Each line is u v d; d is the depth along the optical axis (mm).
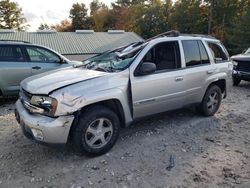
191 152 4480
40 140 3840
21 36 27781
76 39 28969
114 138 4352
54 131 3752
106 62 4938
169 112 5266
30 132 3971
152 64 4570
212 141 4918
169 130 5312
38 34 29219
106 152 4348
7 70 7188
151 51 4855
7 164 4070
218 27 41094
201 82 5590
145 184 3609
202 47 5750
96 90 4043
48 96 3828
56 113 3773
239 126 5691
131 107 4535
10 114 6426
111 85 4215
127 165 4043
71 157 4238
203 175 3822
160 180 3697
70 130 3973
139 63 4602
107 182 3646
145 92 4637
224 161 4211
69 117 3809
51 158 4215
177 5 43344
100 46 27328
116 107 4418
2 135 5086
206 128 5496
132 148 4543
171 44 5188
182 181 3682
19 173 3848
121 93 4297
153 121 5730
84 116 3984
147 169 3949
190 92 5410
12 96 7492
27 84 4293
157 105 4891
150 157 4277
